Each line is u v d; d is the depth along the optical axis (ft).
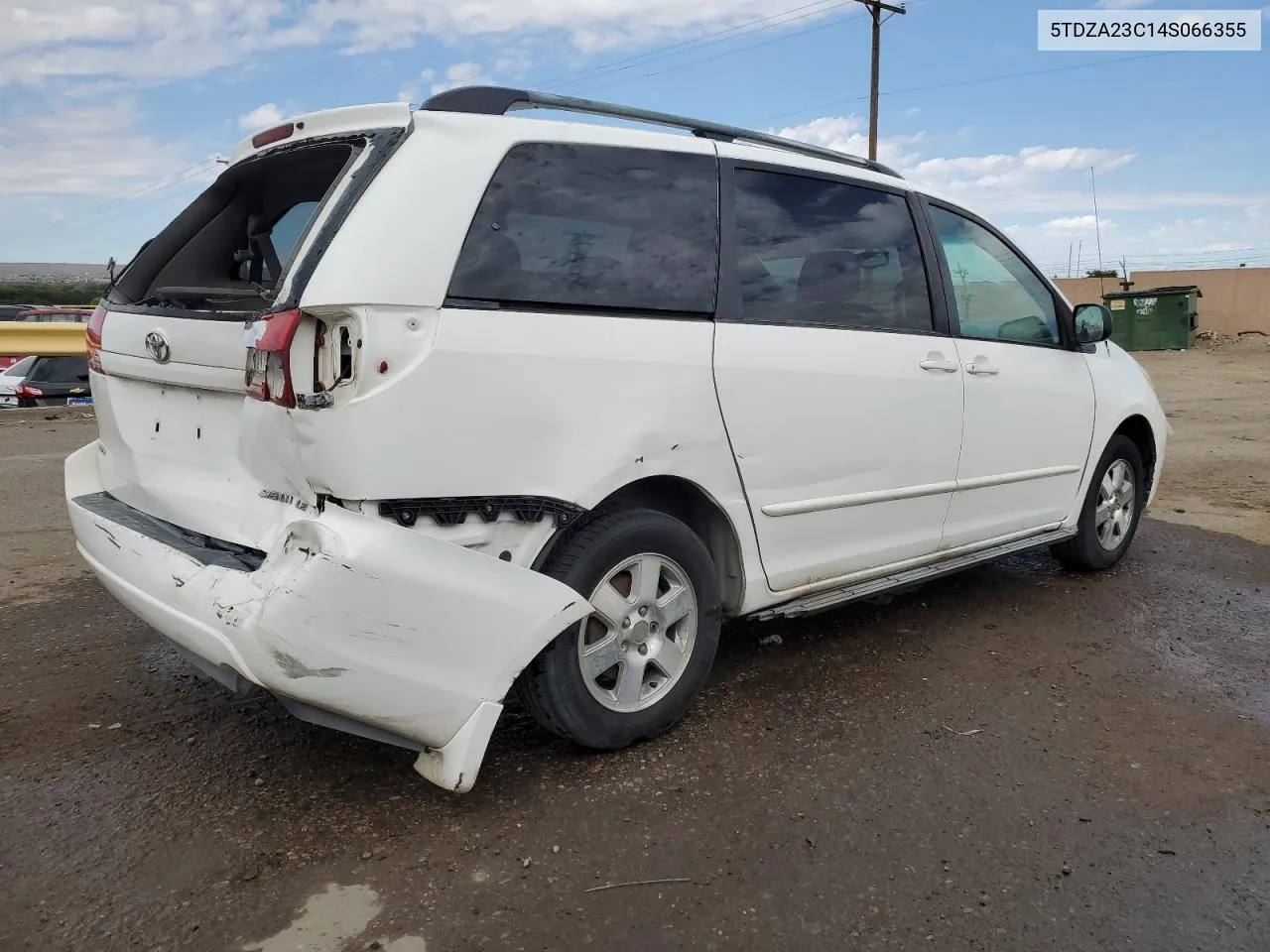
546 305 9.27
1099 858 8.71
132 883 8.04
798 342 11.38
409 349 8.29
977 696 12.17
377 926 7.54
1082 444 16.25
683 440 10.23
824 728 11.16
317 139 10.01
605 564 9.77
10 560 18.04
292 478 8.36
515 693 10.02
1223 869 8.61
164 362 9.82
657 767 10.14
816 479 11.71
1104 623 15.07
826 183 12.28
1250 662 13.51
